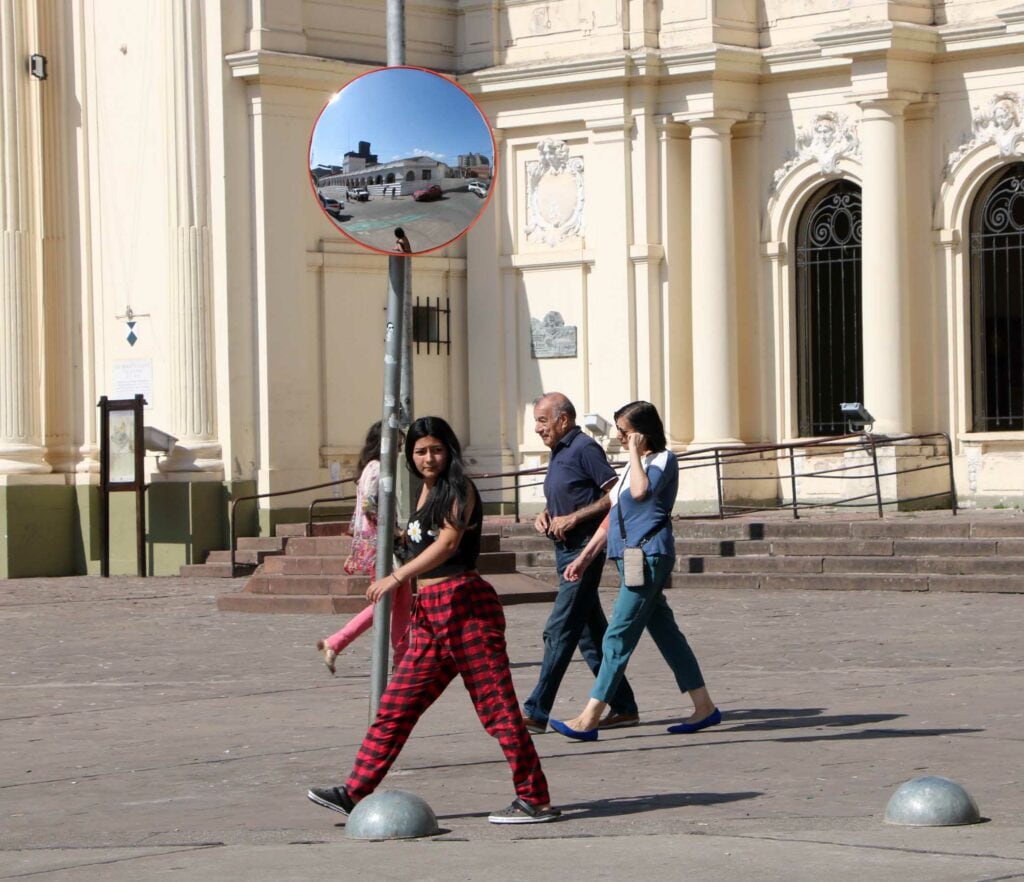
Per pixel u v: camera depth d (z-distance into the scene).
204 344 32.97
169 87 33.12
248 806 11.82
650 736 14.08
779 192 33.28
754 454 33.22
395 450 11.88
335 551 26.55
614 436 33.81
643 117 33.47
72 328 35.03
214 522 32.94
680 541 27.64
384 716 10.94
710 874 9.09
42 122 34.84
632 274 33.72
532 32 34.94
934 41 31.44
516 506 30.83
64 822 11.56
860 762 12.51
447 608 10.81
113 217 34.25
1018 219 31.22
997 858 9.24
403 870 9.51
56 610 26.80
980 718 14.20
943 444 31.78
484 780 12.40
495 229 35.38
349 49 34.38
